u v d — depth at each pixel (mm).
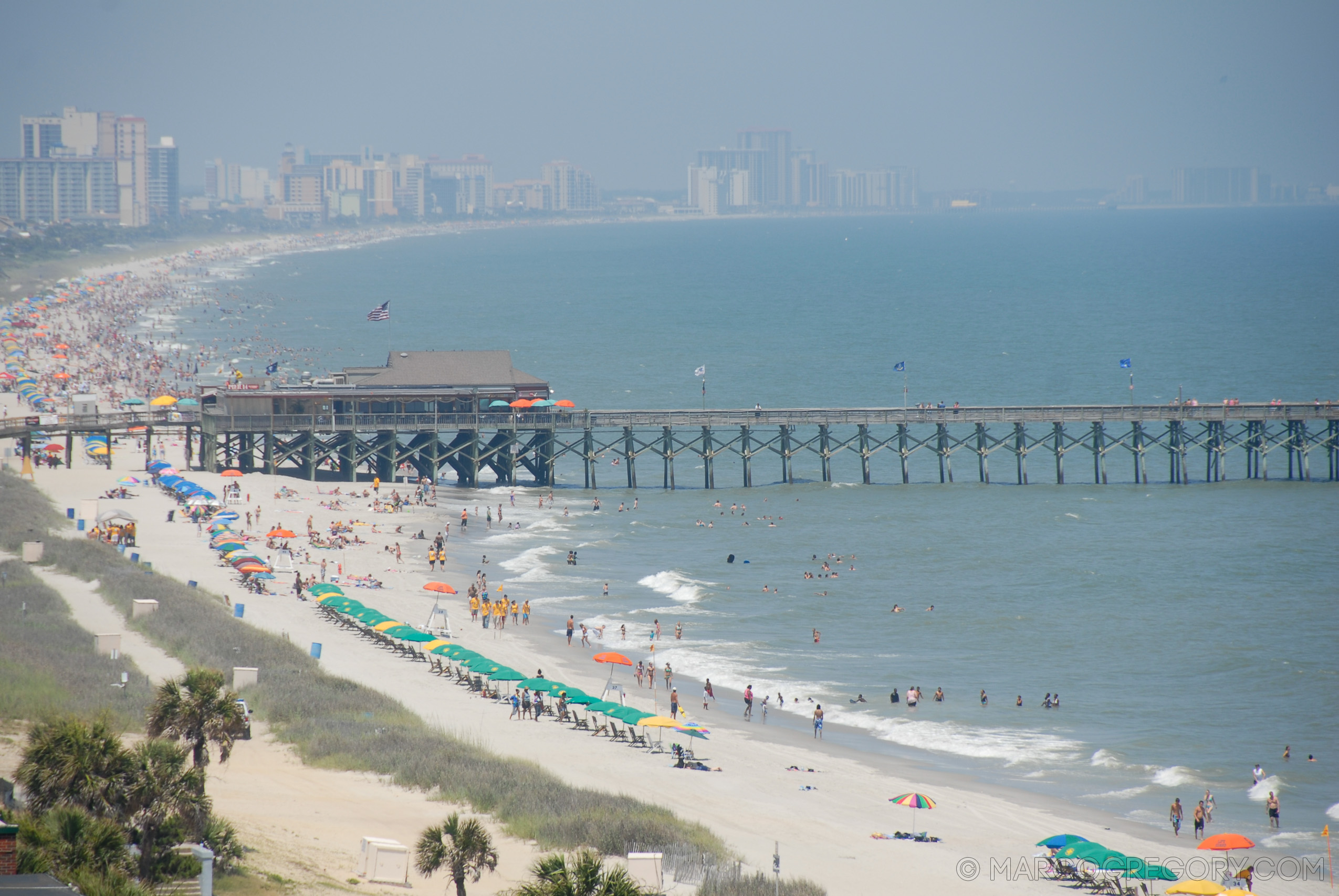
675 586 139375
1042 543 157625
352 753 80500
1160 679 110938
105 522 141000
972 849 73625
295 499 169000
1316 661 114125
